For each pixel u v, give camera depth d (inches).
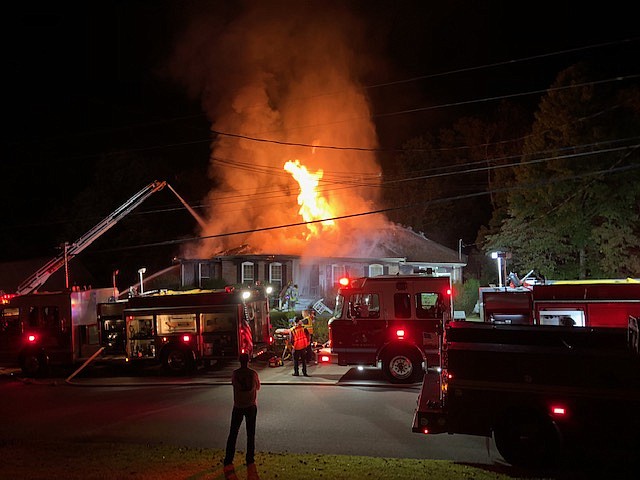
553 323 587.5
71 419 491.8
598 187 1135.0
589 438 319.3
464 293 1184.8
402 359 594.6
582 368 322.0
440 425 343.6
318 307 1200.8
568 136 1153.4
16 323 772.6
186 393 594.9
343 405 505.4
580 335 355.6
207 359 704.4
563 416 322.0
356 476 295.3
